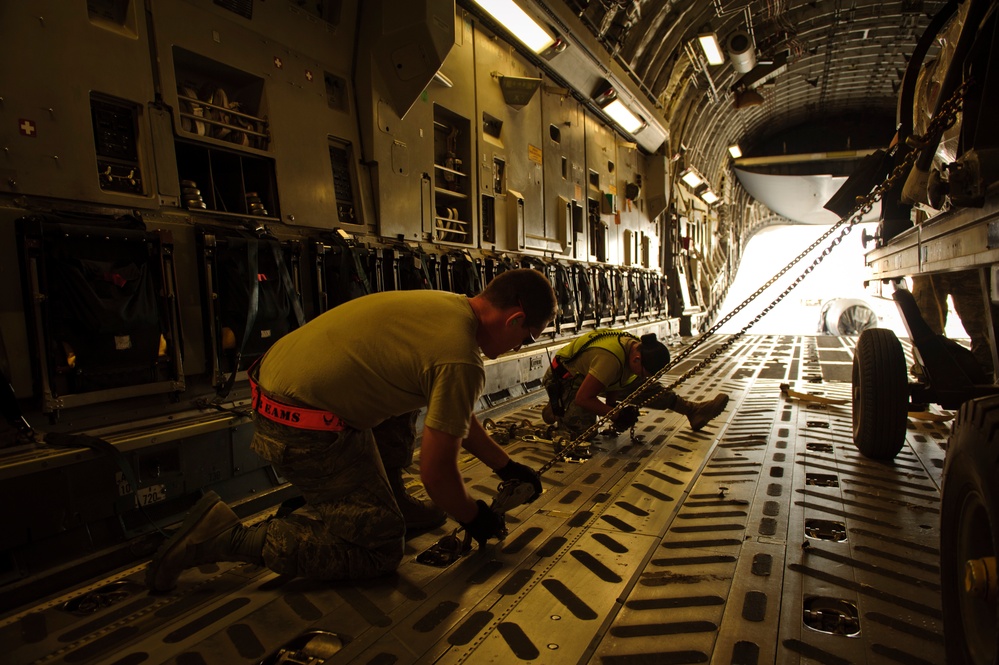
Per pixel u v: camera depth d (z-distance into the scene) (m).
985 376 3.36
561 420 4.20
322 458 2.04
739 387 6.57
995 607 1.18
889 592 2.00
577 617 1.89
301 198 3.93
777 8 10.39
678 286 12.92
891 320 14.10
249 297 3.30
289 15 3.94
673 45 9.93
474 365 1.97
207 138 3.39
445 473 2.00
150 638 1.83
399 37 4.30
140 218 2.95
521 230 6.76
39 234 2.50
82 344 2.65
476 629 1.83
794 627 1.80
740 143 17.83
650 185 11.62
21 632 1.91
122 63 2.97
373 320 2.02
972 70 2.16
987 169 1.73
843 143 18.03
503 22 6.12
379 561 2.13
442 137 5.80
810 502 2.88
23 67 2.58
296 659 1.70
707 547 2.39
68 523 2.37
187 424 2.93
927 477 3.25
